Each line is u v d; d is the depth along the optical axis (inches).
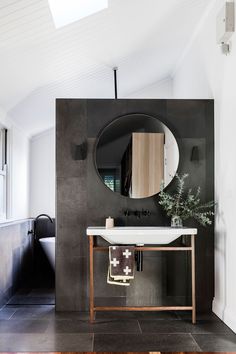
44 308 135.9
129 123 139.3
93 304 124.4
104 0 111.7
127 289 134.3
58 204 134.6
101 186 135.9
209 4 140.6
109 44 140.4
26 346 98.4
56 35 116.3
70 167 135.6
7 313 129.0
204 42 150.1
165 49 175.2
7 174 168.2
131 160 138.9
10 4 91.6
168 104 139.3
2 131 166.6
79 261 133.7
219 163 131.4
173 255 135.7
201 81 155.1
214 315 127.6
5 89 136.6
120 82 194.7
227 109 122.6
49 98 173.0
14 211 175.2
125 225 135.9
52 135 213.8
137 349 96.4
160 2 123.3
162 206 137.1
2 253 136.0
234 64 115.4
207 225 135.7
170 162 138.9
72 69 151.1
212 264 134.8
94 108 137.3
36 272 197.0
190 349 96.4
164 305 134.7
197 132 138.9
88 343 100.6
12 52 114.5
